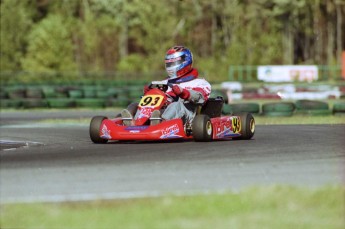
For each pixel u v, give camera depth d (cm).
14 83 11112
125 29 18962
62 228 1630
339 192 1914
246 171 2381
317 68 13238
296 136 3741
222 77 15850
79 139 3756
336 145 3200
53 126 4959
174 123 3294
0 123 5344
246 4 18275
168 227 1619
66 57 15788
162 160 2664
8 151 3130
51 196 1977
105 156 2830
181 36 18262
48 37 15662
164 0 18300
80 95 8288
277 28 18875
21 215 1738
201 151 2942
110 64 16925
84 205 1830
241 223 1652
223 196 1886
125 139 3322
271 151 2942
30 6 18475
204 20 18462
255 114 5831
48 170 2459
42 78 13550
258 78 13250
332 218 1703
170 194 1917
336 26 18912
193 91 3356
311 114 5847
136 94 8212
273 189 1941
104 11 19325
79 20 17862
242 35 16888
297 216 1711
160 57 17012
